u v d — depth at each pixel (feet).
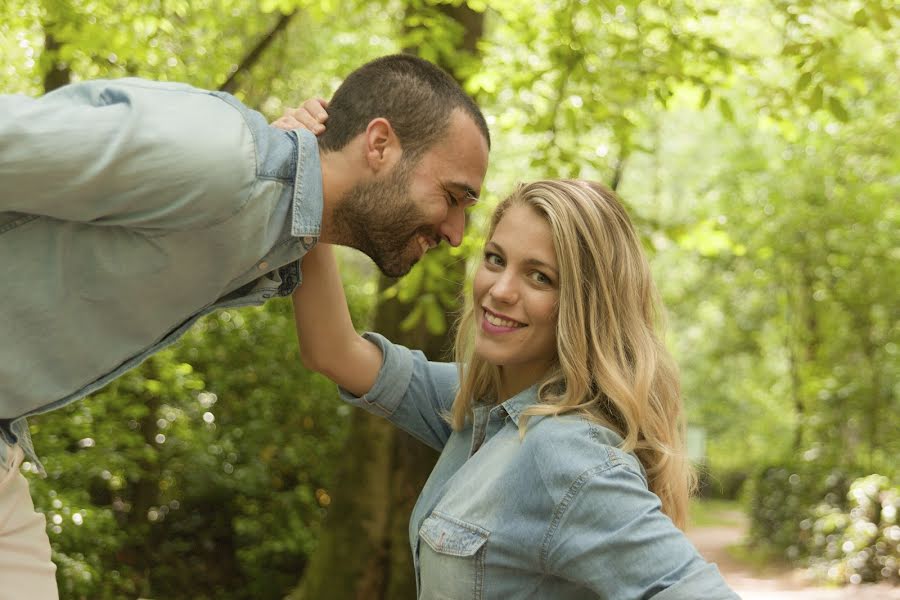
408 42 16.94
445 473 6.90
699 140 47.65
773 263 42.39
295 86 27.61
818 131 38.17
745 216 41.88
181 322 6.77
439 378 7.64
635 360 6.36
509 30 19.04
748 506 41.27
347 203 6.69
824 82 17.04
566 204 6.35
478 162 6.82
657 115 34.01
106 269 6.19
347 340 7.38
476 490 6.21
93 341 6.42
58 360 6.40
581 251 6.36
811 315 42.47
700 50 17.94
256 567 26.07
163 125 5.83
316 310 7.26
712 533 46.83
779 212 40.45
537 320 6.41
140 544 25.70
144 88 6.03
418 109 6.59
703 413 61.21
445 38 16.97
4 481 6.58
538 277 6.43
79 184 5.69
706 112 44.09
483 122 6.91
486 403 7.02
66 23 16.69
